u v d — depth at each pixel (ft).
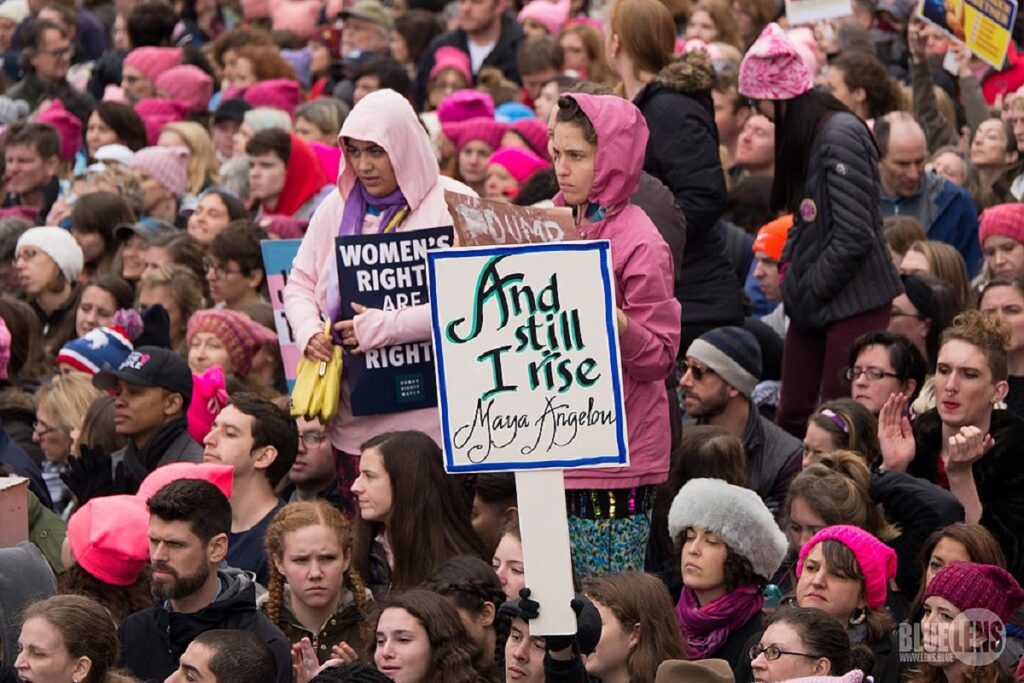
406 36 158.61
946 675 61.77
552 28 151.53
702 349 81.61
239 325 92.43
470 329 50.47
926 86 111.75
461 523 69.97
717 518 66.59
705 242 86.48
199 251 107.14
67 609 60.03
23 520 71.10
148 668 65.62
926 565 67.15
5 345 91.66
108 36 185.37
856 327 83.46
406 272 73.15
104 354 90.33
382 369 73.05
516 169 111.45
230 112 139.54
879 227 83.87
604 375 50.24
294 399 73.87
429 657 60.54
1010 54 111.65
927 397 79.46
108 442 85.87
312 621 67.82
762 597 68.08
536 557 49.11
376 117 73.05
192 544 65.62
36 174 128.47
